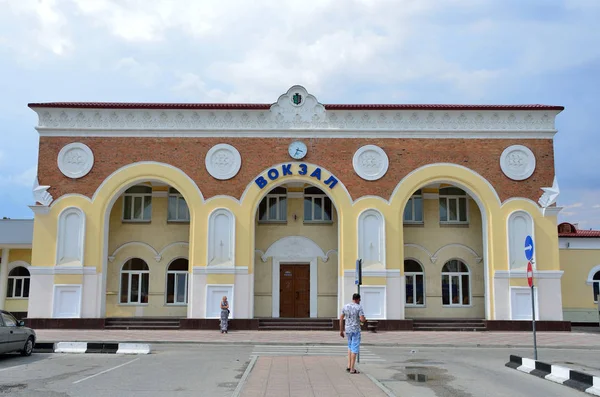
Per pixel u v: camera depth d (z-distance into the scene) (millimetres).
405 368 16328
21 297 36062
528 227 28891
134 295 30969
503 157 29250
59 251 28156
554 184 29062
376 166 29094
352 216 28750
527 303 28359
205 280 28109
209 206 28688
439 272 31281
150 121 29188
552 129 29422
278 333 26375
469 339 24469
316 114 29328
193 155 29047
